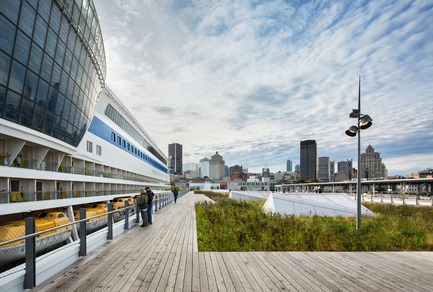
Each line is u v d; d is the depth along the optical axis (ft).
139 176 183.62
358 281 18.54
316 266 21.77
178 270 20.34
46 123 60.54
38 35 52.44
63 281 17.85
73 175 75.66
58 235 47.65
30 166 57.36
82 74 74.38
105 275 19.06
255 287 17.16
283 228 40.70
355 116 41.37
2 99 46.32
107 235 30.91
